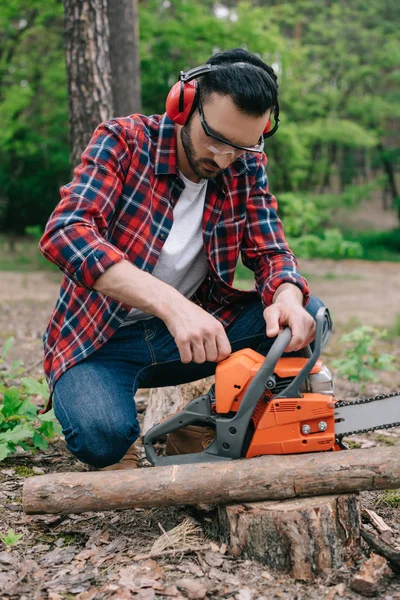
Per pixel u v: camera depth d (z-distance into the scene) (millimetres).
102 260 1849
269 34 13781
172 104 1923
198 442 2277
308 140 17641
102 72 4332
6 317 6844
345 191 20531
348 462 1851
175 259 2156
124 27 5473
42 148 17172
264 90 1818
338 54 19938
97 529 2084
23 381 2674
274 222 2312
